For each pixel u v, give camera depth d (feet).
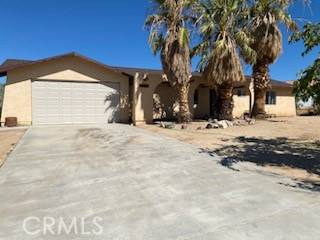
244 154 32.81
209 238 13.80
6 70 60.23
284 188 20.89
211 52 58.13
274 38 64.23
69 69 65.57
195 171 25.63
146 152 34.01
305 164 28.17
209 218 15.90
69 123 65.62
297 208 17.19
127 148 36.50
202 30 56.24
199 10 56.85
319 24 24.17
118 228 14.92
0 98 102.78
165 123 59.31
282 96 89.30
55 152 34.04
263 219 15.72
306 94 25.08
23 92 62.39
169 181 22.71
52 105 64.39
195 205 17.76
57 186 21.68
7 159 30.58
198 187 21.18
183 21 57.57
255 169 26.35
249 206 17.51
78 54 64.69
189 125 57.47
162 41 58.13
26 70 62.54
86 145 38.60
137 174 24.76
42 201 18.70
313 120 63.77
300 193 19.81
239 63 57.82
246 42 58.39
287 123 58.70
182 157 31.35
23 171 25.88
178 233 14.32
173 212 16.76
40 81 63.57
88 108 67.26
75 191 20.54
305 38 24.71
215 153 33.42
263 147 36.73
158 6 57.16
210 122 57.36
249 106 79.97
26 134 48.57
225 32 57.36
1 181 23.03
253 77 69.67
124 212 16.87
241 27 64.69
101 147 37.22
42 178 23.76
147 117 65.82
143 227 14.99
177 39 56.70
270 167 27.09
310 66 24.34
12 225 15.33
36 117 63.26
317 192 20.02
